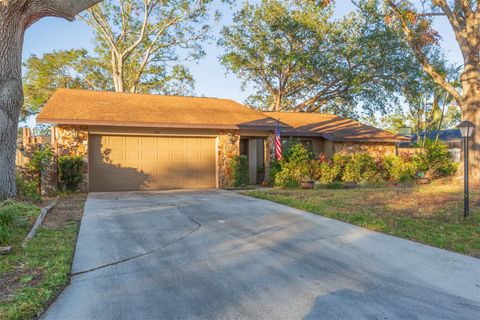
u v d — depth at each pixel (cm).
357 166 1504
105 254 471
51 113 1123
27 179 1076
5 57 730
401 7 1468
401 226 629
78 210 784
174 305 328
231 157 1355
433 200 927
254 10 2577
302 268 430
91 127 1156
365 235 581
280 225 652
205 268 428
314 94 2855
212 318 304
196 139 1320
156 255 475
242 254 484
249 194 1080
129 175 1220
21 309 302
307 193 1103
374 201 916
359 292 360
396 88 2544
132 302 333
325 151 1742
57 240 519
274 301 338
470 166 1478
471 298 347
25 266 406
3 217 556
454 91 1481
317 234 589
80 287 365
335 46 2533
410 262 451
